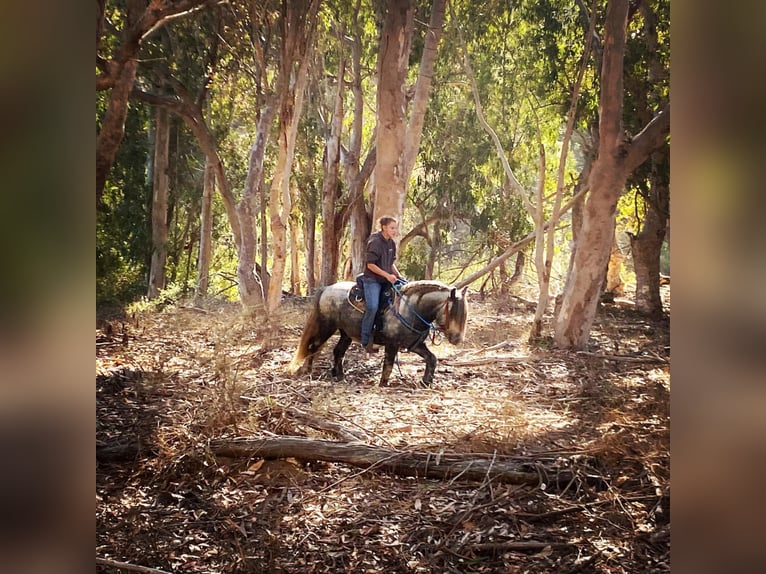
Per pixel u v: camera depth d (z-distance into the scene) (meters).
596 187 8.58
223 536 3.79
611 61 8.55
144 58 10.85
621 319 10.20
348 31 13.96
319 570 3.49
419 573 3.45
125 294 10.96
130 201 12.09
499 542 3.64
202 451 4.48
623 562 3.42
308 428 5.09
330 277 13.87
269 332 8.34
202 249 12.84
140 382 5.74
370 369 7.24
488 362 7.47
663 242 11.41
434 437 4.84
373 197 14.49
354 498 4.12
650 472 4.18
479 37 12.38
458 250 15.48
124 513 3.96
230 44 11.79
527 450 4.54
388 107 9.29
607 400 5.78
